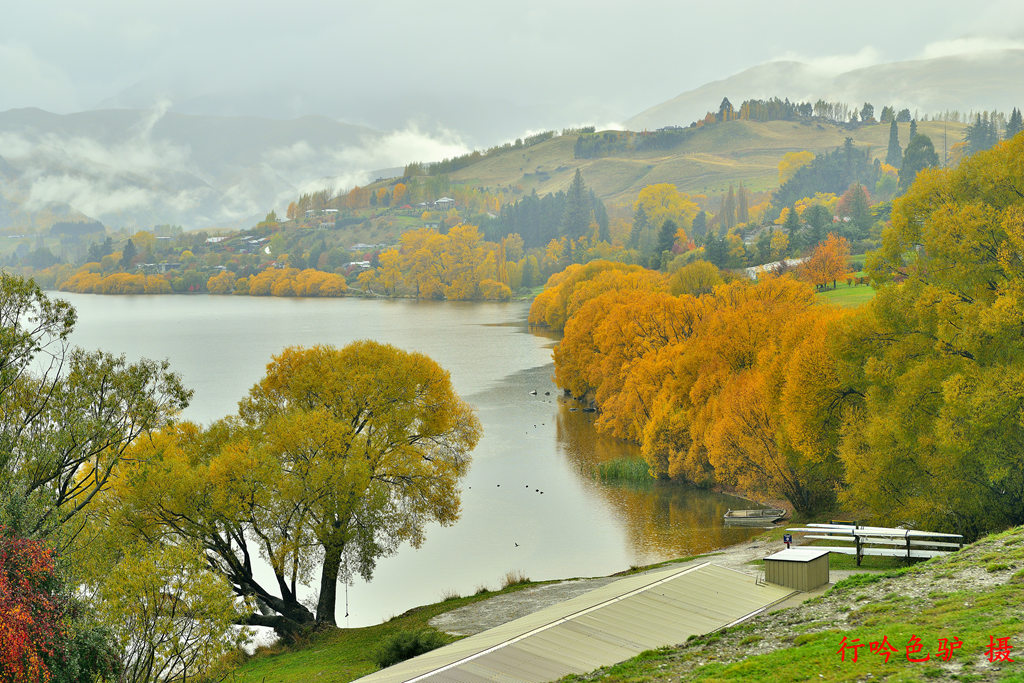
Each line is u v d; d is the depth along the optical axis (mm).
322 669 37125
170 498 42531
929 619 25531
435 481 52438
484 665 26562
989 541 35094
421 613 45656
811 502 63594
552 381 143625
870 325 51812
